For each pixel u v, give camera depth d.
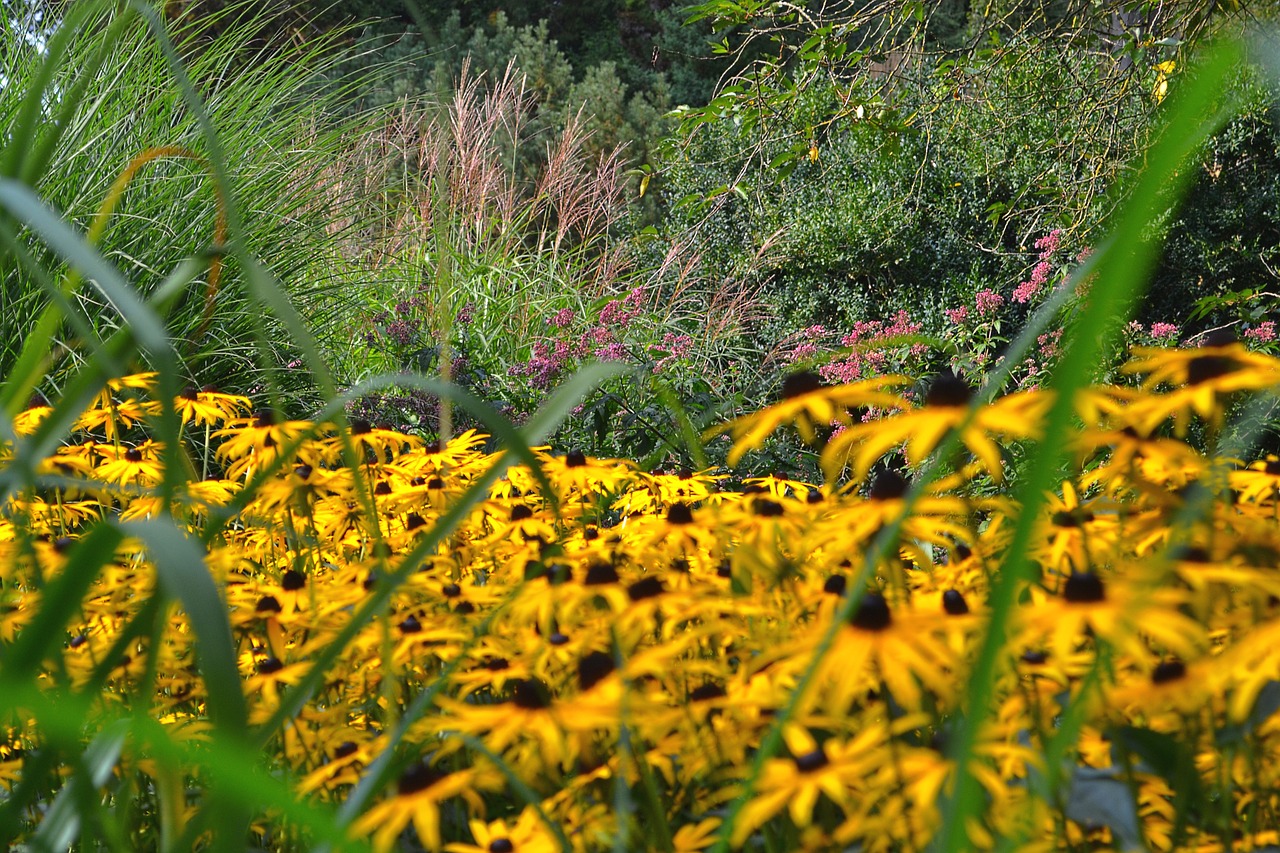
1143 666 0.69
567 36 16.02
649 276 7.20
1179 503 0.80
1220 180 6.50
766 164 3.88
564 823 0.80
